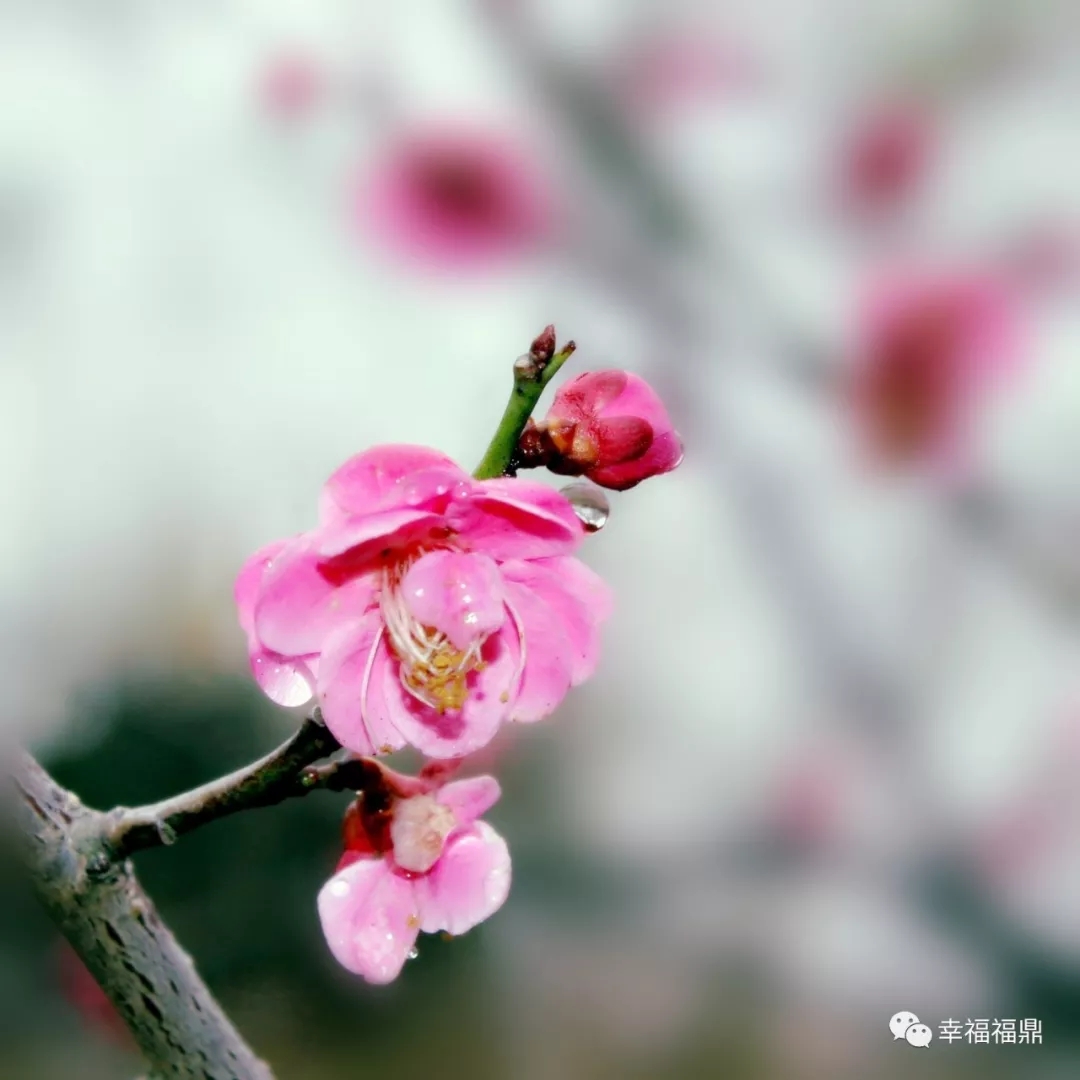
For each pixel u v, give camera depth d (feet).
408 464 1.19
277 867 2.92
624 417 1.23
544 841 2.66
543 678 1.20
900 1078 1.99
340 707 1.19
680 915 2.51
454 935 1.21
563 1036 2.53
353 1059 2.68
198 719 2.90
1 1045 2.18
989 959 1.85
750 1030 2.32
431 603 1.18
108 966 1.24
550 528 1.19
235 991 2.80
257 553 1.20
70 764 2.75
